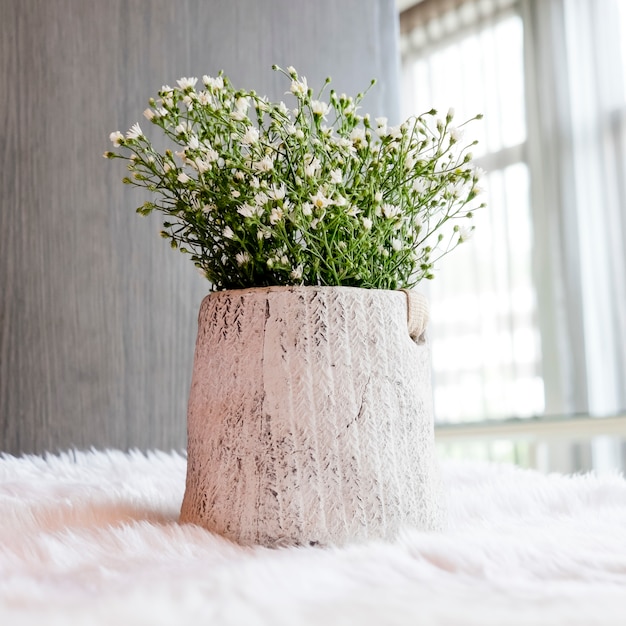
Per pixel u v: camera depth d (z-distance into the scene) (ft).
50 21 4.85
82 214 4.83
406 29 14.15
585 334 12.03
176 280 5.07
